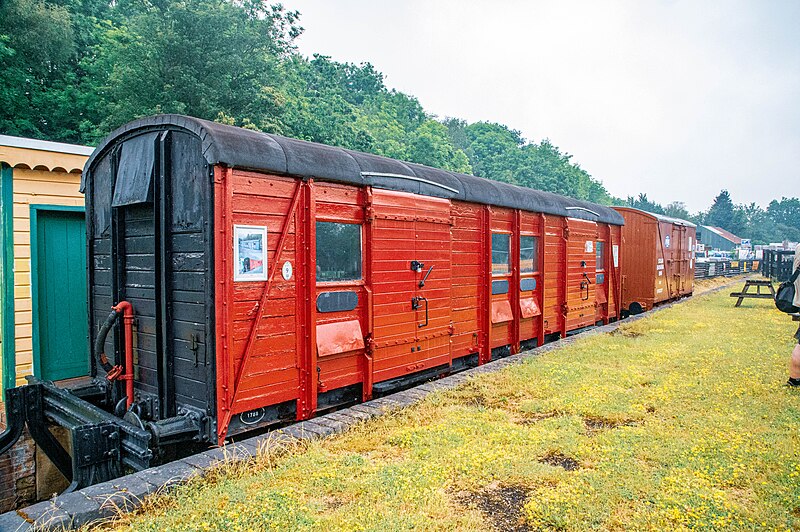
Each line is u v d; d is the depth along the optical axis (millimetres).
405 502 3621
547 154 73750
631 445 4656
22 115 21062
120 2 27891
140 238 5461
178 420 4672
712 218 116812
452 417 5500
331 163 5711
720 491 3699
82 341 7934
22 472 6410
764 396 6238
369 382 6250
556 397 6184
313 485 3889
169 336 5043
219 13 20859
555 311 10898
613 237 14320
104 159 5996
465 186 8062
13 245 7059
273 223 5129
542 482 3982
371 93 70688
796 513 3512
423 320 7164
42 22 21312
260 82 22062
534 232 10117
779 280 28516
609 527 3336
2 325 7004
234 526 3252
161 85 19438
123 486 3777
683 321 13273
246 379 4879
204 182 4641
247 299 4879
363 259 6258
